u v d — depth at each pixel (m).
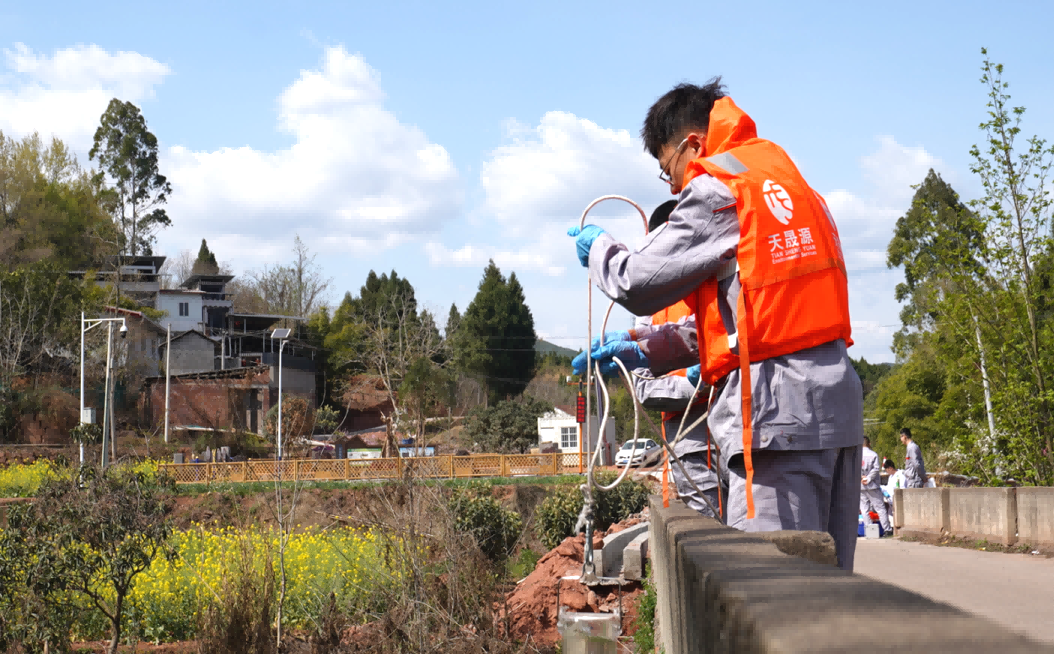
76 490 8.31
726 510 3.24
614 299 3.18
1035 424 14.65
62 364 58.41
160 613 9.88
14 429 49.28
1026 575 9.70
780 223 2.92
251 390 58.94
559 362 95.12
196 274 88.31
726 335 3.04
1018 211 14.70
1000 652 0.91
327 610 6.62
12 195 74.38
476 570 6.03
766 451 2.93
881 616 1.08
